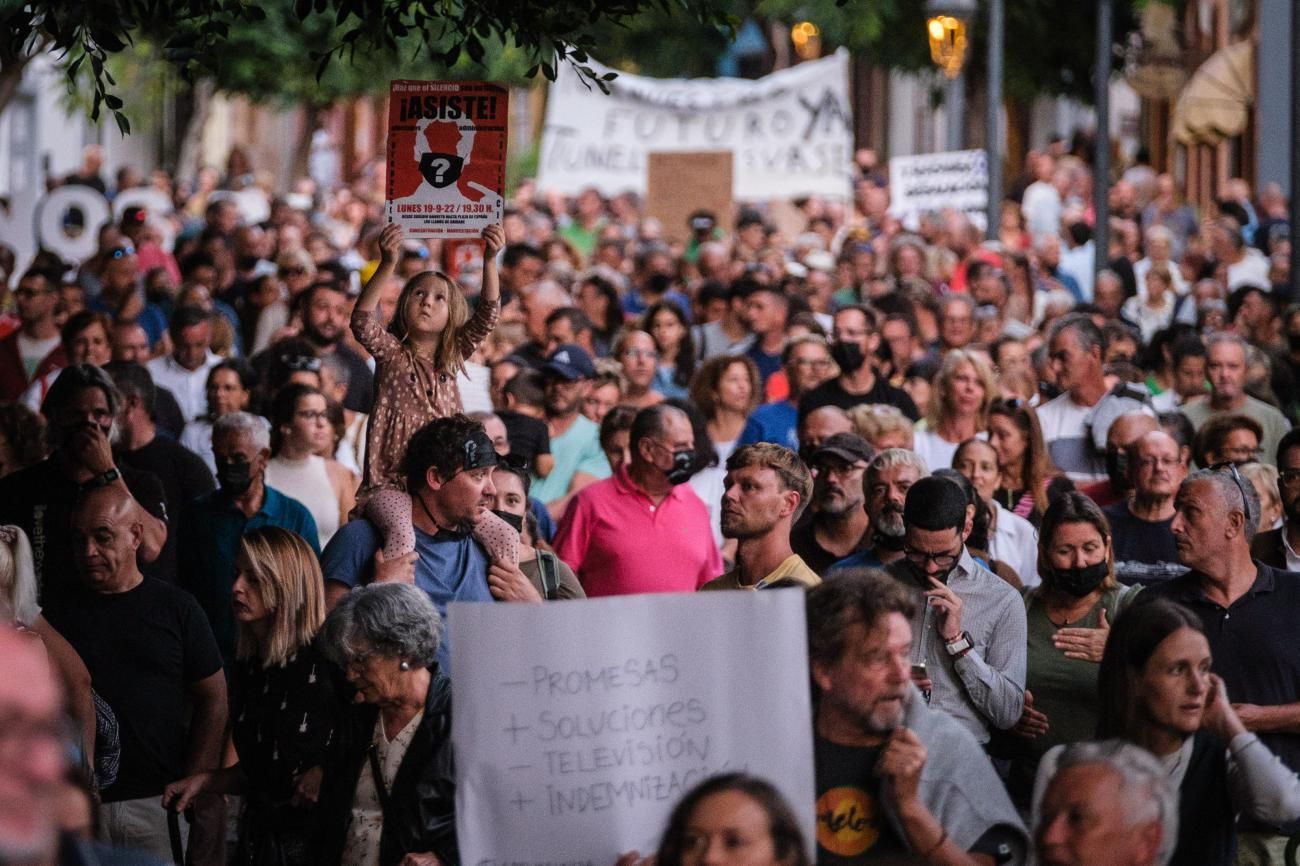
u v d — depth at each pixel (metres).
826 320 28.36
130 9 13.94
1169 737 10.05
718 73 82.12
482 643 8.98
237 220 38.84
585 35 13.55
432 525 12.72
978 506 14.45
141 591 13.42
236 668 12.68
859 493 14.80
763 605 8.93
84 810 7.93
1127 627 10.08
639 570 15.83
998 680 12.20
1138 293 35.69
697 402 20.81
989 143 37.44
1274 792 10.02
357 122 92.00
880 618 9.21
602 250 37.94
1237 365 20.41
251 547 12.45
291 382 17.84
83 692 12.49
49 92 73.12
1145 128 65.94
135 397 17.92
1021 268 32.53
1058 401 19.59
